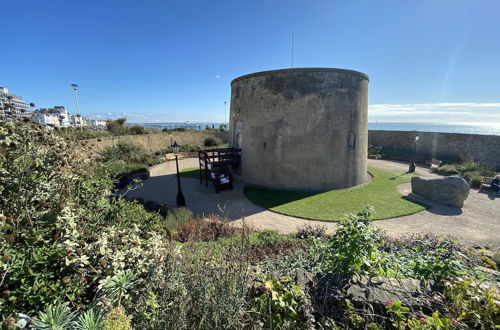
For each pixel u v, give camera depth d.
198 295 2.09
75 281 1.93
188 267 2.39
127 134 24.22
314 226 7.50
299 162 12.84
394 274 2.93
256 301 2.32
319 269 3.49
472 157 19.59
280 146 13.00
